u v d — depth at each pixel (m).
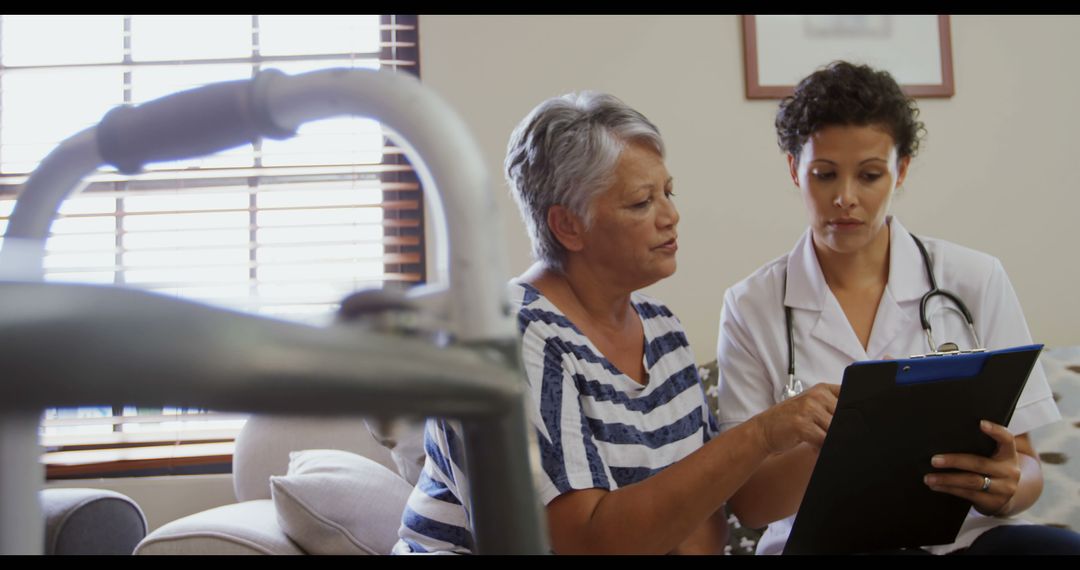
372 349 0.27
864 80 1.44
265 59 2.44
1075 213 2.44
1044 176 2.45
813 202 1.47
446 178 0.36
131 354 0.21
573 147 1.29
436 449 1.26
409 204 2.40
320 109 0.38
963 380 1.08
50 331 0.20
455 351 0.32
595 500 1.16
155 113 0.39
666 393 1.37
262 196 2.43
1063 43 2.46
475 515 0.34
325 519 1.58
